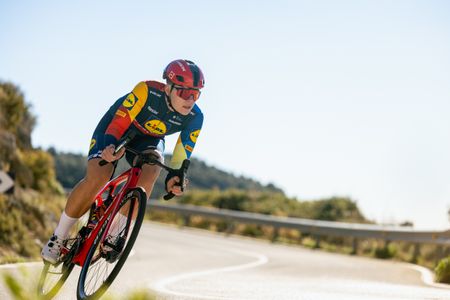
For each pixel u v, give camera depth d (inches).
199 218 1084.5
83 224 234.5
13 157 538.3
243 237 946.1
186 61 211.3
